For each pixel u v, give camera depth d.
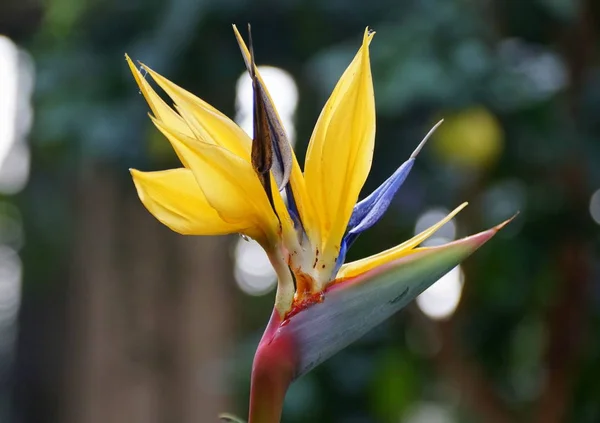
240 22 1.96
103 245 2.76
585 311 2.21
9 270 5.49
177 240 2.76
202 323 2.72
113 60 2.13
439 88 1.75
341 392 2.36
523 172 2.07
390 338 2.46
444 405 3.29
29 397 4.95
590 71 2.01
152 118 1.10
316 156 1.14
